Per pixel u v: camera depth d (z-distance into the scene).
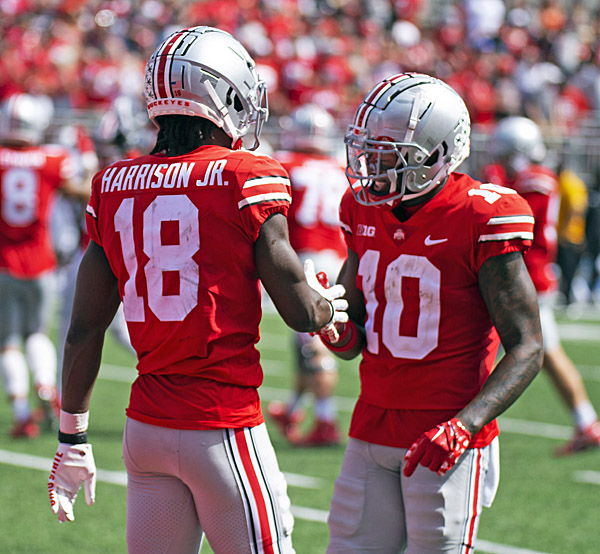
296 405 24.33
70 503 10.80
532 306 10.13
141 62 60.44
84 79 57.06
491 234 10.09
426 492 10.27
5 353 24.38
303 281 9.93
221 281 9.78
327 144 24.50
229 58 10.14
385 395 10.66
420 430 10.45
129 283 10.10
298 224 23.94
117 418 26.22
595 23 76.38
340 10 72.25
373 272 10.80
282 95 59.44
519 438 24.98
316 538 17.34
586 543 17.27
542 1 77.19
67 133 49.75
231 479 9.80
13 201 23.77
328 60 64.19
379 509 10.73
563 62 70.81
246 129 10.43
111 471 21.48
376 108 10.35
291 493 20.09
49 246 24.67
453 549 10.36
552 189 22.30
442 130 10.29
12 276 24.02
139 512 10.18
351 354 11.23
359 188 10.70
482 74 62.62
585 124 54.69
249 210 9.67
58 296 44.94
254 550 9.88
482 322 10.52
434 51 70.50
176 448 9.77
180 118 10.18
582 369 33.56
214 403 9.78
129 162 10.36
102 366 34.06
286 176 10.02
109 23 65.81
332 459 22.91
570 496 20.05
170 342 9.84
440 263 10.32
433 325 10.42
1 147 24.12
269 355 36.41
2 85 54.09
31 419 24.33
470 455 10.38
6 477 20.94
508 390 9.87
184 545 10.26
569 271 47.19
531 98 61.06
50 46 57.81
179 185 9.87
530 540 17.41
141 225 9.96
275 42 62.84
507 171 23.92
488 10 73.19
